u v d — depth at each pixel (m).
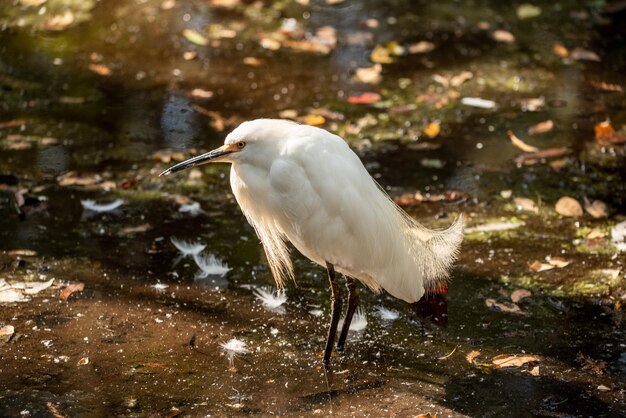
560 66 14.60
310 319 8.85
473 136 12.55
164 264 9.62
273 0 16.75
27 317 8.54
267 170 7.91
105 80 13.80
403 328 8.72
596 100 13.55
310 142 7.74
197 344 8.33
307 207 7.73
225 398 7.57
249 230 10.40
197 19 15.91
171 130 12.49
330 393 7.70
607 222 10.52
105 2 16.31
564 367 8.06
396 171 11.63
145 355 8.11
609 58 14.88
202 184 11.34
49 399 7.40
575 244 10.08
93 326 8.48
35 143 12.01
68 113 12.85
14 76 13.80
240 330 8.59
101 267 9.49
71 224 10.27
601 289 9.25
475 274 9.54
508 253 9.92
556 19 16.22
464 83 14.03
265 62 14.52
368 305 9.15
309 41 15.18
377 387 7.80
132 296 9.02
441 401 7.59
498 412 7.45
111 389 7.60
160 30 15.46
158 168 11.57
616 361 8.15
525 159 11.92
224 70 14.24
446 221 10.53
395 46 15.02
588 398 7.62
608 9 16.56
